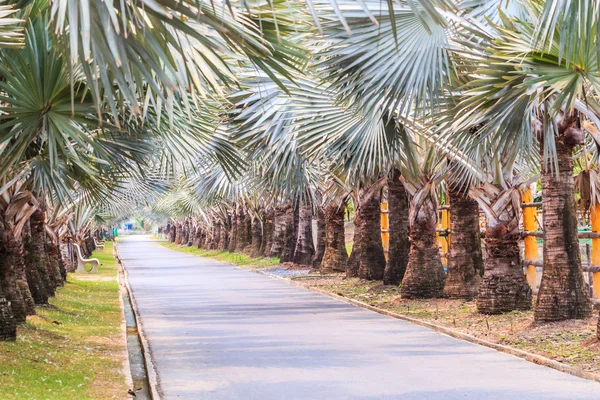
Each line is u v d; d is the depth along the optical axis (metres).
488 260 21.25
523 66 12.08
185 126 15.90
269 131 22.72
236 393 12.41
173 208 83.19
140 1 7.11
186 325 22.12
